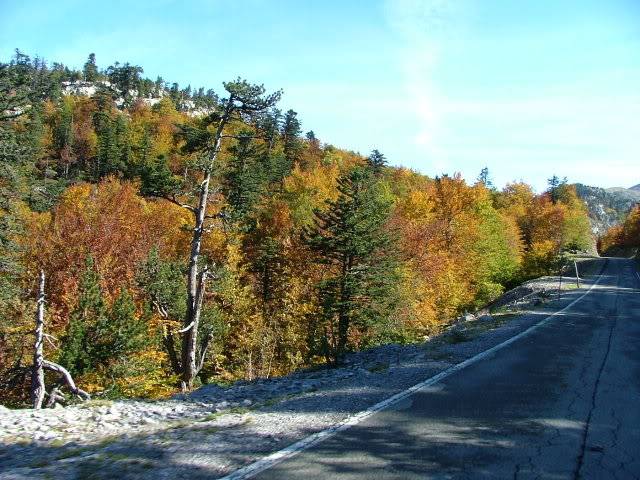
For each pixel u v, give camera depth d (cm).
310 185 5881
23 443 676
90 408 914
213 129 2128
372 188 3088
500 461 518
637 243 10681
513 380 898
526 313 2094
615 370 982
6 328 2130
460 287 4434
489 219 5728
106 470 513
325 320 2856
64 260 3544
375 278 2867
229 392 1029
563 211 8538
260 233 5031
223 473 491
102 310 2050
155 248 3450
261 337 3067
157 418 821
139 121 10406
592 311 2191
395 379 934
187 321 1950
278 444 580
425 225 4662
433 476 479
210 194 2103
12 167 2119
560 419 665
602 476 480
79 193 5156
